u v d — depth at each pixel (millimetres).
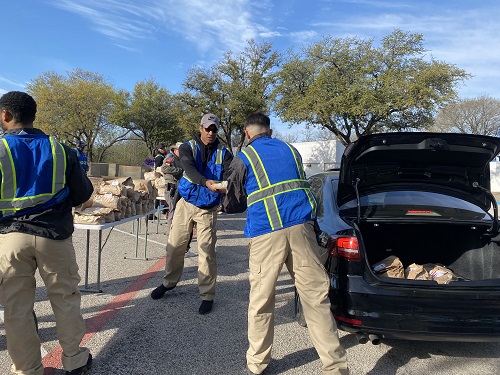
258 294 2512
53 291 2395
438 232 3580
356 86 22359
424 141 2979
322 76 23219
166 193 7441
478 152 3082
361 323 2604
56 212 2299
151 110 34875
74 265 2449
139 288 4289
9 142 2191
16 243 2182
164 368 2678
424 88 21078
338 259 2752
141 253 5949
